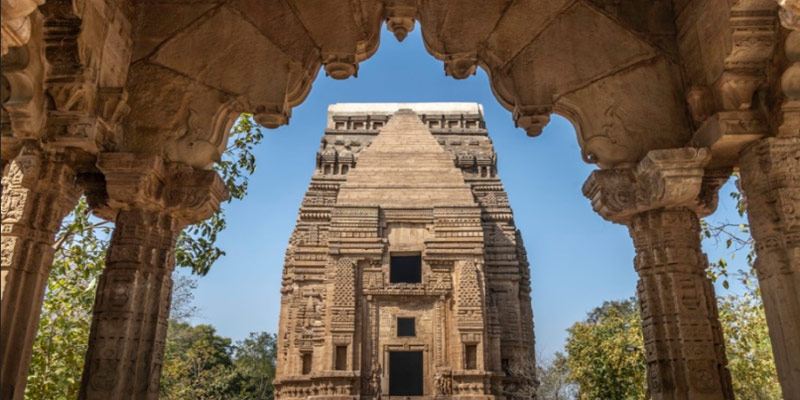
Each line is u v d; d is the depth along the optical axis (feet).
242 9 21.17
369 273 99.30
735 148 18.84
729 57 17.92
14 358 15.87
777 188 17.42
